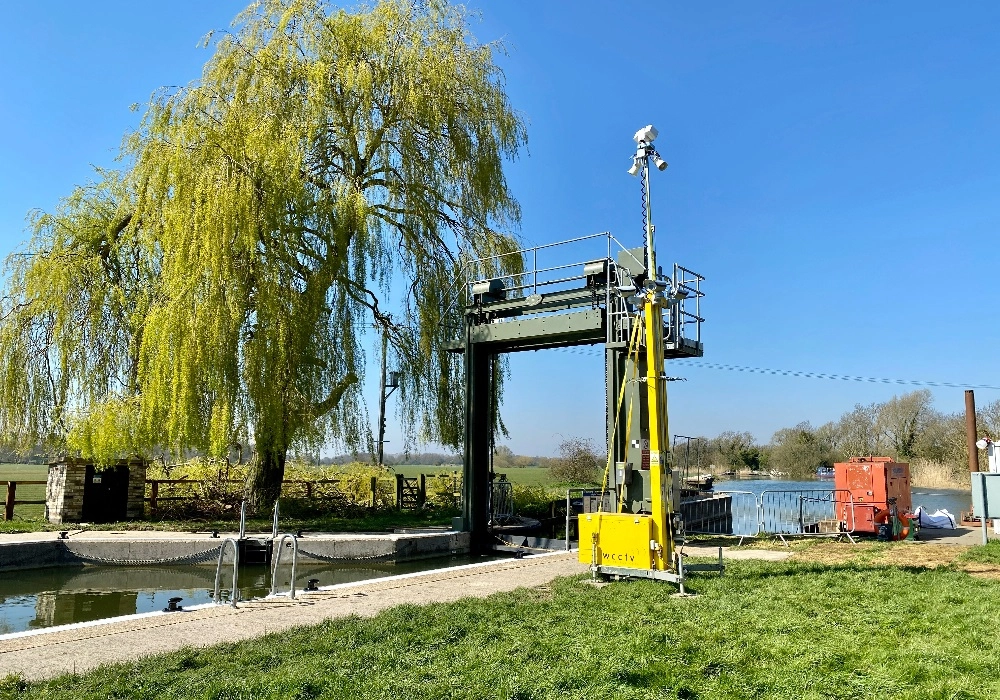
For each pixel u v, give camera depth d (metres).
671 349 15.12
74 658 6.78
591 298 16.70
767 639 6.83
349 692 5.55
